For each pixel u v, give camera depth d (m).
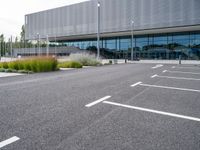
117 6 53.00
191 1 43.38
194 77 13.93
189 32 47.62
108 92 8.36
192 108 6.04
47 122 4.74
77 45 68.19
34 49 73.25
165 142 3.77
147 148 3.53
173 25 45.53
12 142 3.71
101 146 3.58
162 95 7.83
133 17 50.62
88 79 12.60
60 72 17.86
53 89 9.01
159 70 20.05
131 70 19.97
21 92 8.30
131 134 4.11
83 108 5.95
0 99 7.02
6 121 4.79
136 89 9.10
